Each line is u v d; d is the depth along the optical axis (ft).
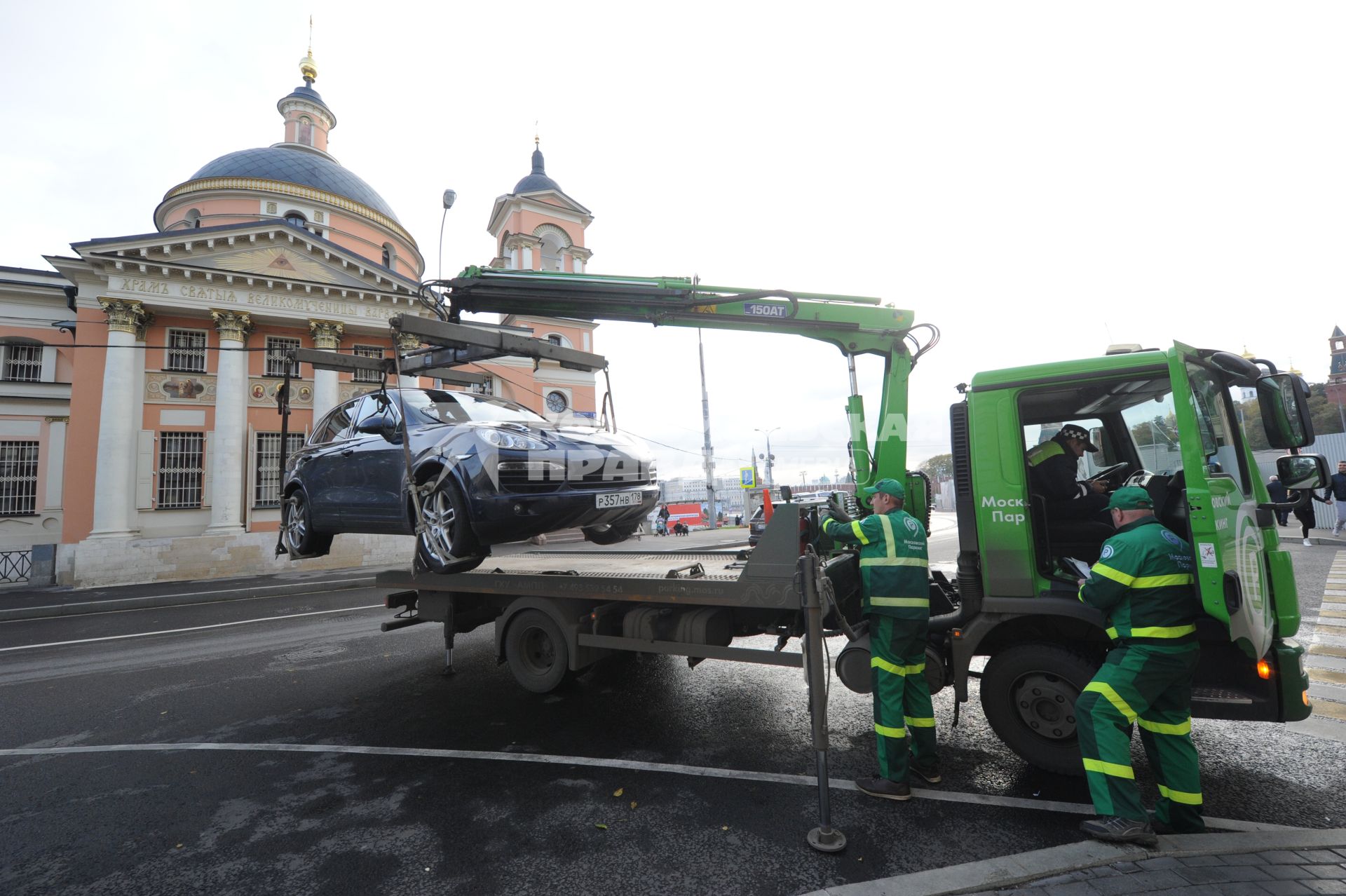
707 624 14.32
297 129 104.68
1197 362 11.76
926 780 11.95
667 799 11.68
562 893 8.87
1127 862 8.67
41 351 67.10
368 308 70.69
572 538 73.82
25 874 9.70
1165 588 9.66
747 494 106.93
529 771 13.07
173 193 84.38
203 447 63.57
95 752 15.11
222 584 51.85
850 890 8.50
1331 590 28.14
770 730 15.06
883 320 19.30
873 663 11.82
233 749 15.01
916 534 11.87
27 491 65.57
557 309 19.26
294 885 9.23
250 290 64.90
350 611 36.29
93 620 37.68
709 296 18.70
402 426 17.16
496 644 17.61
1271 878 8.14
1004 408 12.47
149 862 9.96
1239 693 10.64
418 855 9.97
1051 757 11.59
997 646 12.70
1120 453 13.57
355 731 15.92
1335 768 12.01
